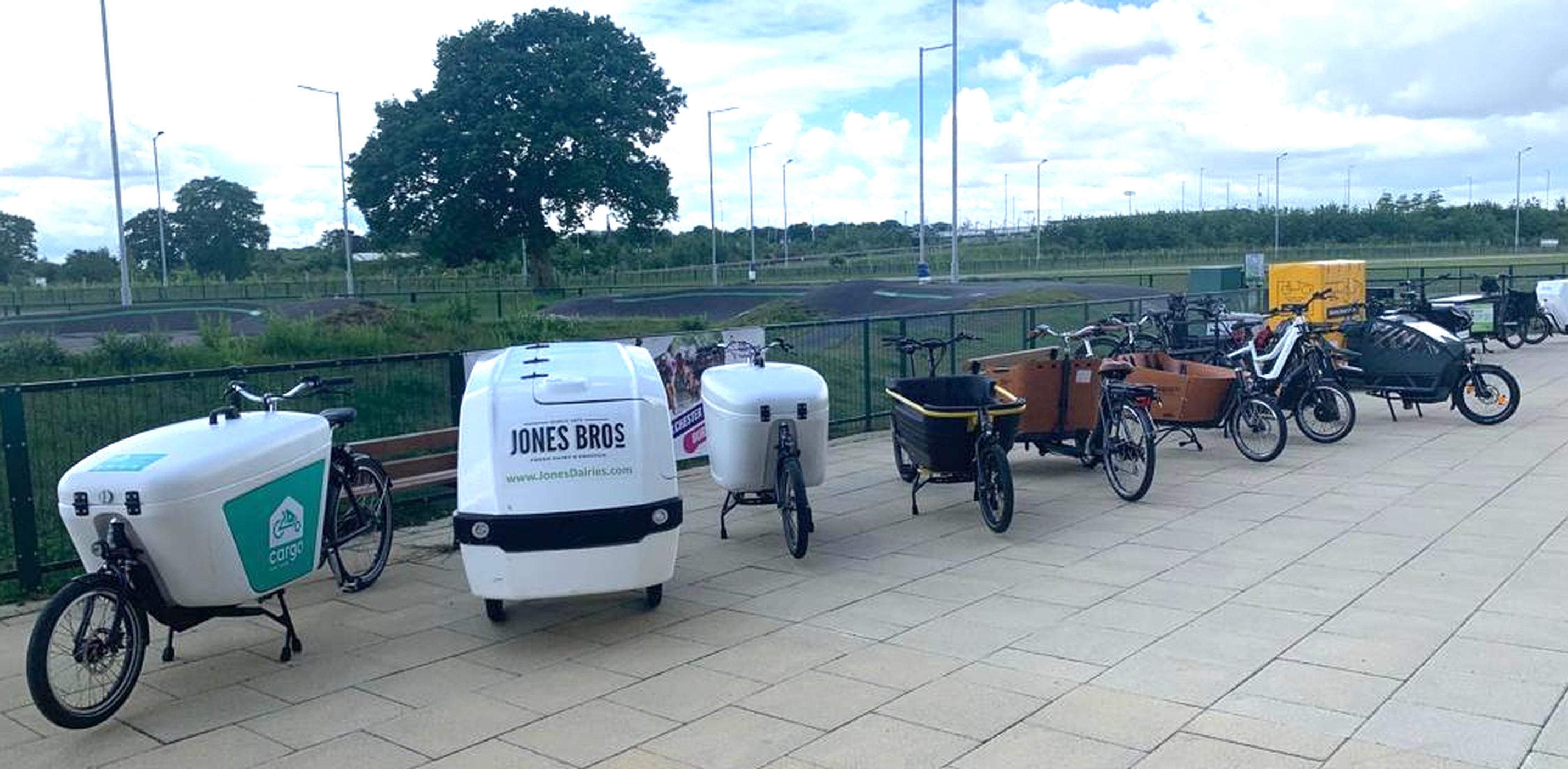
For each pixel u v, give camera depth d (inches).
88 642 197.2
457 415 364.8
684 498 382.3
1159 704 192.4
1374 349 475.8
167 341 628.4
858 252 3368.6
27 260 3479.3
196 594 212.5
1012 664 214.5
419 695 210.4
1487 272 1485.0
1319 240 3120.1
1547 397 541.6
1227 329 548.7
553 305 1557.6
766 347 400.5
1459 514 319.6
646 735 187.8
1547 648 211.6
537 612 259.1
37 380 531.2
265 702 209.2
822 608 255.0
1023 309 606.5
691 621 248.8
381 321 784.3
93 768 182.2
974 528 326.6
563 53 2074.3
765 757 177.5
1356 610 237.9
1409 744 173.2
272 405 253.4
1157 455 427.5
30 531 275.7
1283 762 168.7
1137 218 3348.9
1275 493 355.3
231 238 3486.7
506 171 2095.2
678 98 2247.8
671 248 3223.4
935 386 357.1
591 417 238.2
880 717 191.6
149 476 202.8
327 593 279.9
